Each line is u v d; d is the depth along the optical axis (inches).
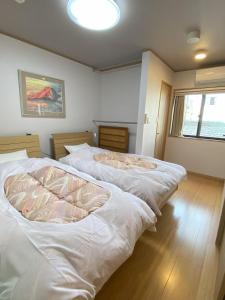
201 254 63.4
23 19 76.5
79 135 137.9
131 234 43.7
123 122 145.9
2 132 96.4
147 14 69.8
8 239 34.4
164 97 138.1
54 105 120.0
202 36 85.5
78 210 45.7
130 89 138.9
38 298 25.1
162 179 73.4
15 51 95.2
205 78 127.5
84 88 140.9
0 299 27.0
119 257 38.1
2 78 92.2
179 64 128.8
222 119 135.7
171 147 160.7
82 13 64.2
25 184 60.8
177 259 60.9
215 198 107.6
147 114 115.6
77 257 32.5
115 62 132.0
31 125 109.2
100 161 96.7
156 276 54.1
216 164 139.3
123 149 141.1
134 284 51.2
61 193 56.1
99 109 160.2
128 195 57.3
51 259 30.4
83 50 109.9
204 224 81.3
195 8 65.1
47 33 89.0
